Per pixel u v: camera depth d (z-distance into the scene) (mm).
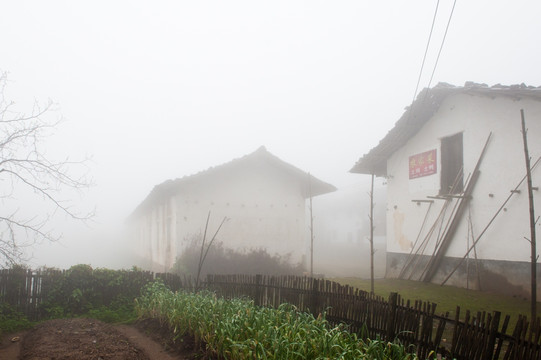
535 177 8398
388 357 4438
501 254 9070
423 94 10727
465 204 10148
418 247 11922
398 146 13062
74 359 5562
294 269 16719
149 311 8367
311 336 5043
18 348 6500
